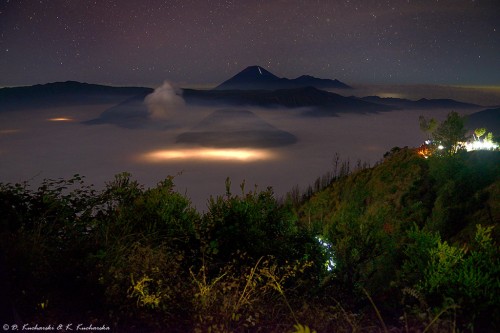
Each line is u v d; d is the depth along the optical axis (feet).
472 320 13.71
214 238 19.60
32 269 12.99
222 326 11.76
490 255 17.33
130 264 14.51
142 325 12.42
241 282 15.71
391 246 21.79
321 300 16.88
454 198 68.80
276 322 13.32
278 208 22.07
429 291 16.15
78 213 19.04
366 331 12.76
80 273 13.84
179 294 13.88
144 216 19.83
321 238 21.42
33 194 18.92
